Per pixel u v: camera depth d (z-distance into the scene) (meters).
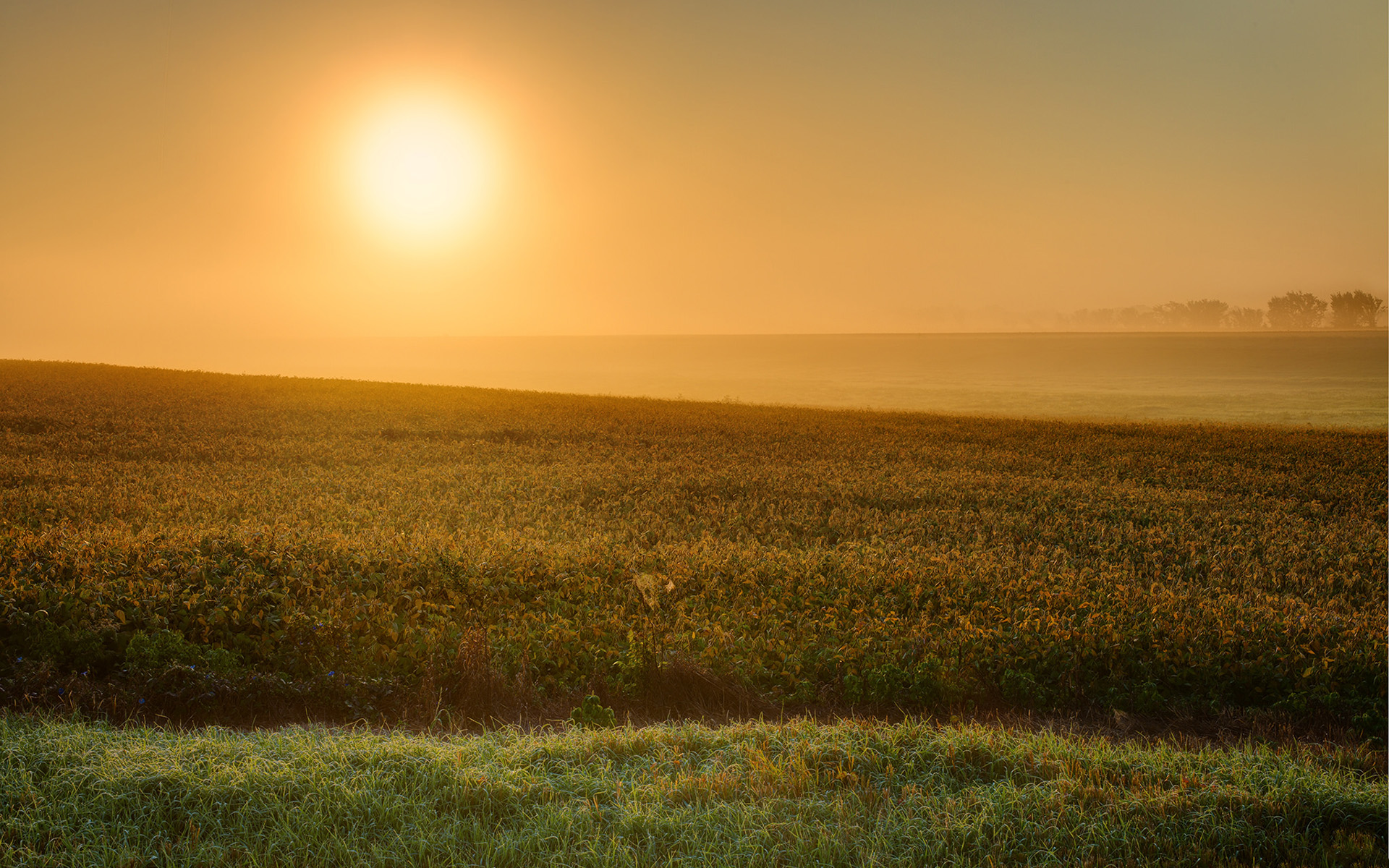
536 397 52.94
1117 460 33.09
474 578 12.81
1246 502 24.66
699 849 5.29
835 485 25.67
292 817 5.61
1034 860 5.36
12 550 12.29
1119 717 9.76
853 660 10.50
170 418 36.53
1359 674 10.55
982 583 13.91
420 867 5.18
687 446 35.09
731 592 13.14
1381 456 34.72
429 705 9.12
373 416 40.19
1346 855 5.43
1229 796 6.13
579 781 6.25
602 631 11.02
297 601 11.21
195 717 8.62
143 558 12.40
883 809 5.89
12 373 51.16
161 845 5.27
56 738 6.84
